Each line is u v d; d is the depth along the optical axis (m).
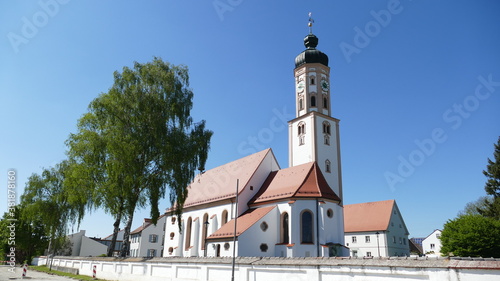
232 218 44.41
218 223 46.75
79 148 33.91
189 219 53.31
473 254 42.91
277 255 38.00
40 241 69.38
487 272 10.45
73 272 39.53
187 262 23.48
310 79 58.31
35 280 31.02
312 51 59.97
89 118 35.38
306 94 57.56
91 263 36.28
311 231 37.84
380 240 64.81
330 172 53.69
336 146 55.88
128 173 31.66
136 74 35.28
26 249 68.62
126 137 32.22
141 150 32.50
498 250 42.03
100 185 33.59
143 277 27.42
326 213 38.69
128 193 31.47
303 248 36.84
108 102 33.16
